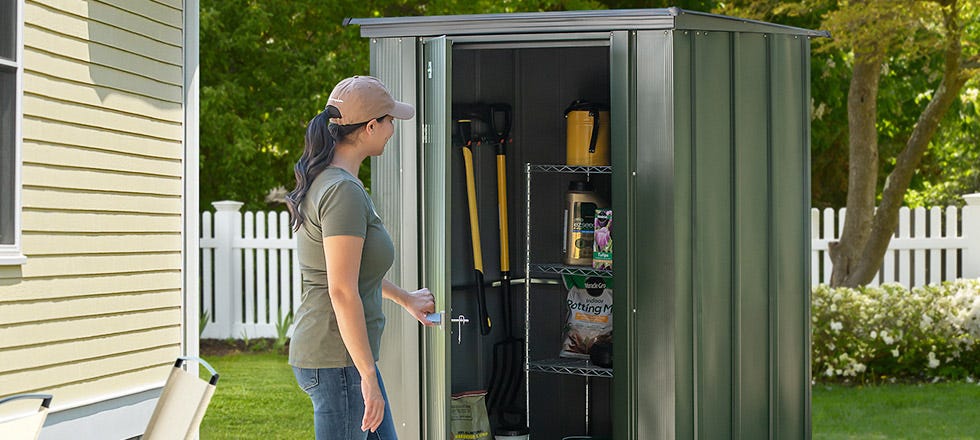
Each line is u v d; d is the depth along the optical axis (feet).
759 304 15.62
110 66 16.71
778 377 15.83
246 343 33.86
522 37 14.97
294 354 11.00
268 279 34.96
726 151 15.21
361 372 10.61
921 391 26.23
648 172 14.67
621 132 14.75
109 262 16.71
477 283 16.92
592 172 16.61
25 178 15.05
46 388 15.48
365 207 10.79
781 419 15.90
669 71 14.53
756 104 15.60
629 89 14.73
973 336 27.50
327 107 11.27
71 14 15.88
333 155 11.15
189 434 9.78
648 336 14.71
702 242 14.88
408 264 15.46
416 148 15.38
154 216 17.74
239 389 28.37
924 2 28.84
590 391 18.19
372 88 11.28
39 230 15.30
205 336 34.24
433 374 15.24
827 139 48.26
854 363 27.12
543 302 18.22
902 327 27.50
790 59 16.06
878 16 28.50
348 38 40.98
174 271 18.21
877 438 21.58
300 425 24.44
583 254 17.12
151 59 17.66
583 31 14.83
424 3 41.01
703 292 14.90
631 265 14.76
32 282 15.20
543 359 17.98
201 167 42.01
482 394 16.65
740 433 15.35
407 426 15.47
